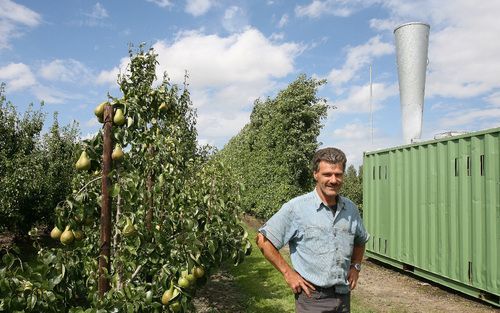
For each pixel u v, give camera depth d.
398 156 8.84
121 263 3.08
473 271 6.56
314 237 2.87
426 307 6.61
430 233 7.65
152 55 5.41
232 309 6.29
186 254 3.30
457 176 7.00
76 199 3.01
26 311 2.58
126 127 3.06
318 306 2.87
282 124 16.34
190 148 8.15
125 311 2.82
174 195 4.80
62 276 2.85
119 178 3.01
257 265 9.48
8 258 2.65
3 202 9.07
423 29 9.97
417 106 9.99
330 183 2.82
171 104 5.02
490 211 6.25
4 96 10.84
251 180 20.45
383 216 9.43
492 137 6.27
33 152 11.86
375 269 9.49
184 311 3.08
